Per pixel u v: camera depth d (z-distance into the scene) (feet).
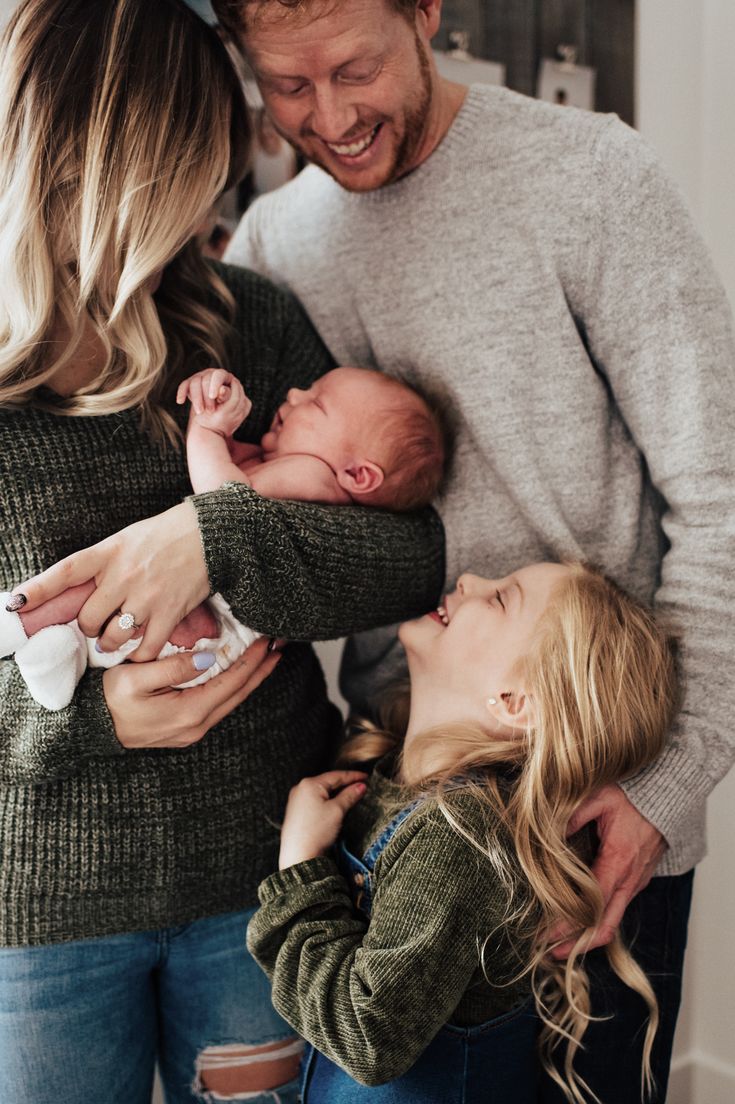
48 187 3.38
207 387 3.78
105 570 3.25
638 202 3.86
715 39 6.11
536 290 4.04
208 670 3.50
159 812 3.65
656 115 6.21
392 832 3.68
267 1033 4.14
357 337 4.58
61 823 3.55
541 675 3.72
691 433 3.89
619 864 3.73
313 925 3.52
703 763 3.79
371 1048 3.20
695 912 6.48
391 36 3.55
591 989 3.94
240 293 4.33
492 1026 3.59
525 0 5.75
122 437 3.68
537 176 4.00
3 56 3.42
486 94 4.11
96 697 3.32
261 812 3.87
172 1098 4.28
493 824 3.52
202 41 3.61
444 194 4.14
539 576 4.01
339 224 4.42
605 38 6.05
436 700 4.01
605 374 4.19
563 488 4.21
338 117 3.68
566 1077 3.96
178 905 3.74
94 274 3.40
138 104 3.36
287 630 3.56
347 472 4.16
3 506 3.48
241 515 3.35
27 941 3.60
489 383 4.17
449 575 4.43
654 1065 4.19
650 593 4.41
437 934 3.30
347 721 4.75
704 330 3.87
